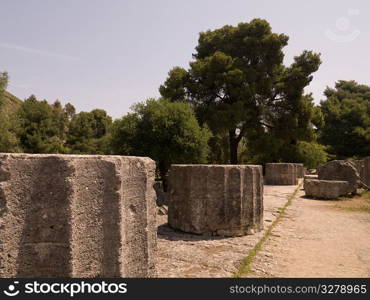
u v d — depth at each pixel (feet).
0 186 10.42
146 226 13.88
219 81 87.15
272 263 19.63
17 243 10.66
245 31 94.43
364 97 194.08
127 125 49.65
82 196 11.46
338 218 34.45
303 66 95.81
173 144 48.91
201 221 25.88
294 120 92.89
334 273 18.06
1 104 76.07
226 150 105.70
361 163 68.74
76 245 11.15
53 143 112.88
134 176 13.53
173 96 88.99
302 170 91.81
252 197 26.84
